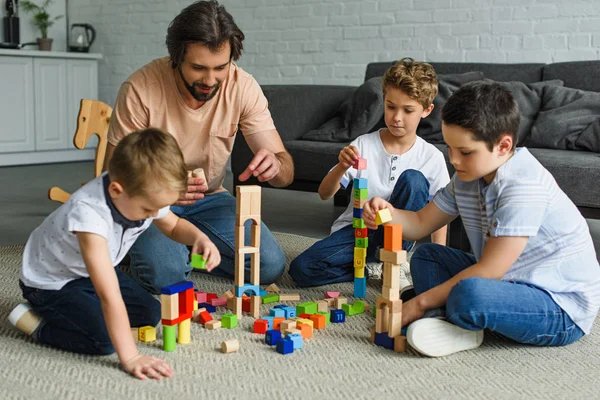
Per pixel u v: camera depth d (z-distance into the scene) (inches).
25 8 198.4
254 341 55.6
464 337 53.4
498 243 52.6
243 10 177.3
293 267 73.8
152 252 67.4
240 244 60.3
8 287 70.1
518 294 52.2
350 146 70.4
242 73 73.5
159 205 47.2
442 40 149.6
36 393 44.4
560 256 54.2
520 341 54.9
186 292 54.0
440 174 77.5
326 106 122.4
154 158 45.4
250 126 74.7
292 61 171.5
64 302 51.5
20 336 55.3
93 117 107.7
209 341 55.2
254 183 113.4
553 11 136.2
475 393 45.9
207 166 74.2
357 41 161.3
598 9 131.5
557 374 49.7
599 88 111.7
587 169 87.4
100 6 203.0
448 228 90.4
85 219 47.4
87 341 50.9
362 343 55.7
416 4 151.9
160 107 70.3
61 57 192.1
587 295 54.6
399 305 54.2
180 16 62.8
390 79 72.8
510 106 52.1
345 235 74.7
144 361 48.0
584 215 88.7
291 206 135.7
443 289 54.2
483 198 55.6
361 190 67.9
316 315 59.6
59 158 196.9
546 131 104.7
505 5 141.2
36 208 124.6
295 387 46.2
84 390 45.0
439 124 110.7
